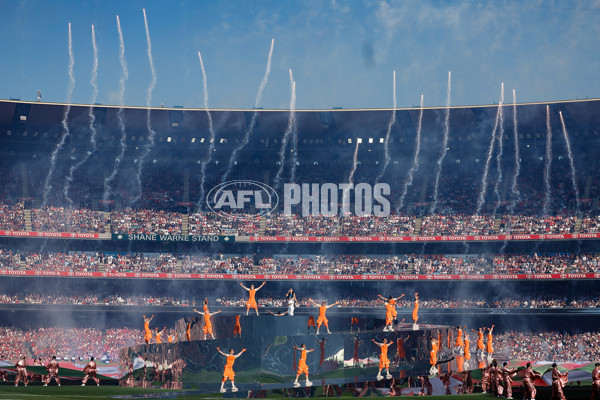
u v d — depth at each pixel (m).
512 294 78.50
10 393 33.41
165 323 78.00
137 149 88.38
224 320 42.72
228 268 78.69
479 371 40.06
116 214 82.12
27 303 72.94
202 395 34.94
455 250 81.44
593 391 31.95
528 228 77.75
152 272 76.88
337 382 37.56
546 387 43.81
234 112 83.44
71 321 77.38
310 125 86.31
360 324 42.97
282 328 40.91
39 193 83.44
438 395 37.94
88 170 87.25
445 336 43.88
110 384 43.75
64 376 46.31
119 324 78.19
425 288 80.25
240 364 37.25
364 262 79.88
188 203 85.25
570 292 76.94
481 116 82.62
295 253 82.88
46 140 85.31
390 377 39.38
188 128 86.38
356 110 82.50
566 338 72.00
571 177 84.12
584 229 75.62
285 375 37.72
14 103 77.62
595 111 78.31
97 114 82.00
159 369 39.25
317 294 80.94
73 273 74.94
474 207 83.44
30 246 79.31
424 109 82.38
